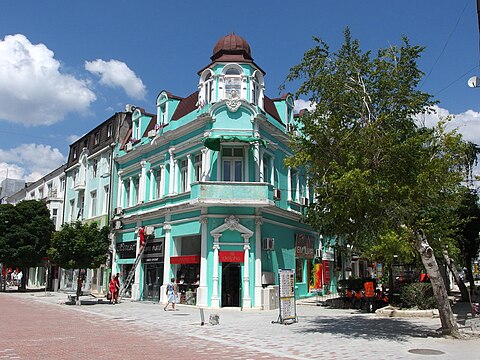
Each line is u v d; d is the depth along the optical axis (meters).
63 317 17.89
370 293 20.42
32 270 48.19
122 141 32.78
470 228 24.61
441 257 22.25
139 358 9.39
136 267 27.34
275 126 25.03
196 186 22.03
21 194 56.16
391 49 14.59
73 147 40.91
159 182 27.59
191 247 25.83
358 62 14.80
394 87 14.22
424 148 13.62
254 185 21.98
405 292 19.34
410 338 12.34
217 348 10.74
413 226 13.30
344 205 12.91
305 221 19.39
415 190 12.84
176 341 11.86
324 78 14.74
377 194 12.68
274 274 23.75
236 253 22.06
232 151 23.50
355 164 12.79
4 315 18.22
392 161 12.99
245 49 25.17
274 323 15.89
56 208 41.72
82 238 24.50
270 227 24.03
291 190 27.23
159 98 28.34
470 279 28.62
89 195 35.91
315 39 15.06
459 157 15.06
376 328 14.44
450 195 15.22
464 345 11.20
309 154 14.01
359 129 13.95
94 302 24.67
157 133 27.45
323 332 13.59
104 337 12.52
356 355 9.84
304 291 27.80
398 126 14.38
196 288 23.31
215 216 22.42
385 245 16.39
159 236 26.17
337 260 33.09
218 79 24.12
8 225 36.53
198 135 24.09
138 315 18.81
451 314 12.62
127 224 29.70
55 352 10.03
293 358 9.49
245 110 23.53
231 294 22.30
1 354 9.71
